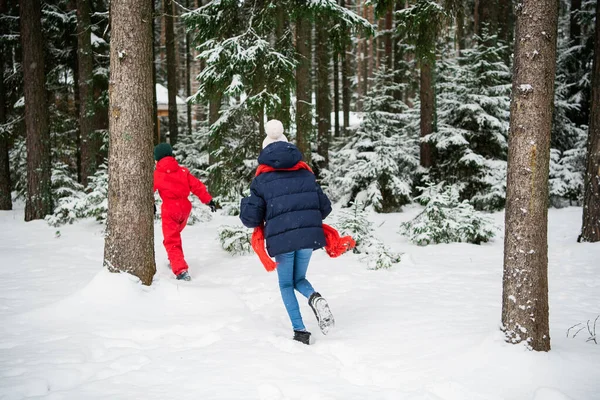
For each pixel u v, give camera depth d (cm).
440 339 311
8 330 342
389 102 1488
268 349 308
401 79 1620
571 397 231
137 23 430
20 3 1026
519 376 251
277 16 817
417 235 764
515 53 273
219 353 299
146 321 365
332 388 249
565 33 1797
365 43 2906
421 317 369
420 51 884
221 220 1041
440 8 820
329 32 893
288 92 843
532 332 270
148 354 298
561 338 313
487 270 568
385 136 1322
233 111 889
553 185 1152
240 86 773
